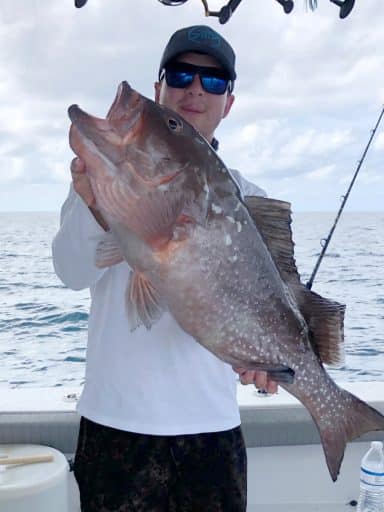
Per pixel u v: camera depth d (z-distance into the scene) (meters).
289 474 2.99
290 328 1.86
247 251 1.72
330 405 1.98
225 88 2.26
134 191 1.46
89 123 1.41
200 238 1.60
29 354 4.76
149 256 1.54
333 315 1.92
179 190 1.53
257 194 2.34
